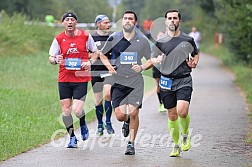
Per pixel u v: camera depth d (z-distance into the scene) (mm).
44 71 43938
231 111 29484
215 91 38344
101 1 54531
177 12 19031
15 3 77562
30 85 37031
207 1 67812
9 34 51812
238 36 44219
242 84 41625
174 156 19188
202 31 109312
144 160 18656
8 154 19109
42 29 59094
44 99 31391
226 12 57094
